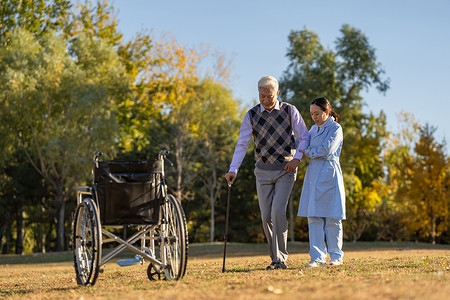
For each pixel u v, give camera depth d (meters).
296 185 35.41
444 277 4.47
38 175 35.31
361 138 41.72
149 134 36.84
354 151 37.38
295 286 4.16
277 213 6.50
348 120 38.69
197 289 4.40
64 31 34.78
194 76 36.75
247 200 40.53
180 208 5.48
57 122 27.62
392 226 38.75
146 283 5.45
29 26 31.42
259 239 40.88
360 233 39.16
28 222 39.78
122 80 31.39
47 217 38.38
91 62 30.86
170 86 36.81
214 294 3.92
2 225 38.78
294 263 7.72
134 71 37.47
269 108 6.63
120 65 32.25
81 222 5.80
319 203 6.66
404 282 4.12
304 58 38.06
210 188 38.50
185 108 35.09
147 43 37.78
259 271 6.15
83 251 5.83
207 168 38.06
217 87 36.53
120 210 5.46
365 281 4.41
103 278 6.94
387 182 42.44
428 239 37.28
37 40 30.81
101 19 36.56
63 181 32.12
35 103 26.70
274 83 6.59
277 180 6.61
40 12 32.00
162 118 37.22
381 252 16.67
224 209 41.22
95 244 5.28
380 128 43.38
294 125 6.64
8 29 30.66
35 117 27.23
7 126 27.41
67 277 8.26
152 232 6.06
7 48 28.17
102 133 27.61
